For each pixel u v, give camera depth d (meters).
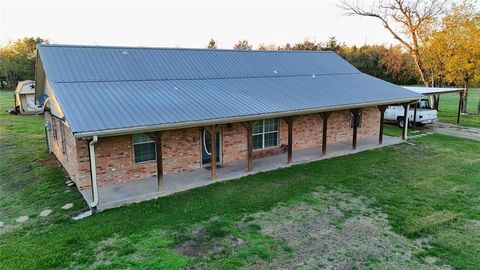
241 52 15.98
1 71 49.84
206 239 6.76
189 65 13.43
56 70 10.55
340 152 13.63
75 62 11.27
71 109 8.39
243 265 5.84
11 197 9.41
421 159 12.84
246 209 8.25
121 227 7.26
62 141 11.41
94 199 8.15
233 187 9.76
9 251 6.37
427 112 19.47
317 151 13.83
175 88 11.28
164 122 8.59
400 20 24.69
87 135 7.52
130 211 8.11
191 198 8.94
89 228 7.21
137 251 6.28
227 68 14.15
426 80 25.14
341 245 6.57
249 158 11.05
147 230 7.14
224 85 12.47
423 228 7.22
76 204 8.68
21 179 10.88
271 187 9.76
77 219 7.77
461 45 23.33
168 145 10.80
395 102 14.44
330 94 13.46
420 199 8.89
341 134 15.52
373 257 6.14
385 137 16.70
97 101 9.15
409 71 37.59
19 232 7.25
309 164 12.04
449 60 23.81
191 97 10.68
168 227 7.28
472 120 22.73
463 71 24.30
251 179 10.45
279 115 10.72
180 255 6.15
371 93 14.56
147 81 11.46
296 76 15.31
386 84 16.64
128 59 12.47
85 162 9.48
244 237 6.85
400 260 6.05
